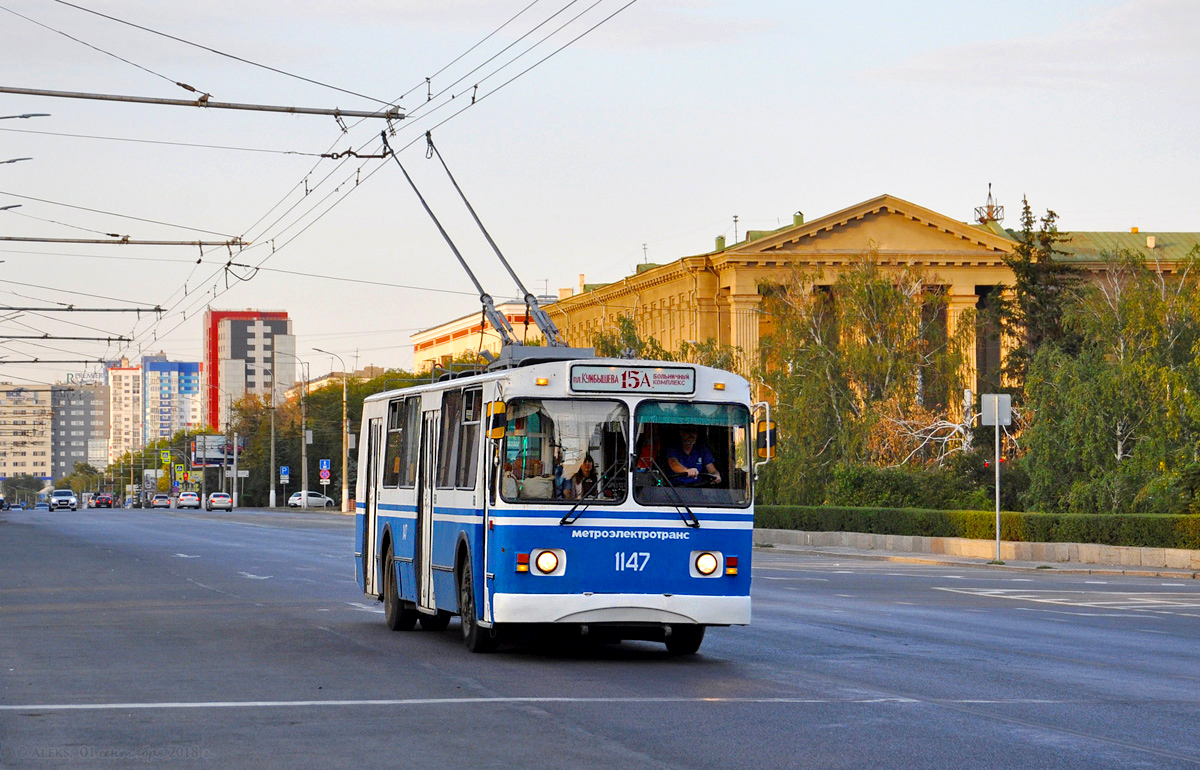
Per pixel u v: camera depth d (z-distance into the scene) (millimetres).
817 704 12125
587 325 103688
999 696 12781
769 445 15766
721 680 13828
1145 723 11305
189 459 170875
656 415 15688
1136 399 46031
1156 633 19484
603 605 15234
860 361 58188
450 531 17109
